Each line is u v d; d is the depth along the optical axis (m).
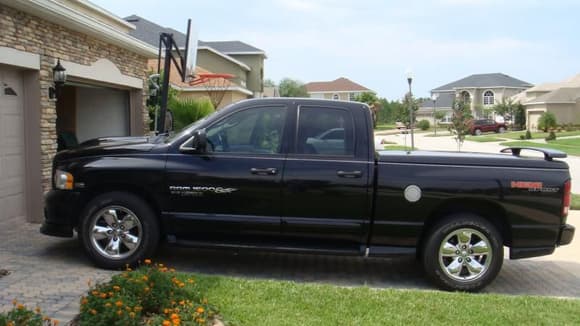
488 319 4.89
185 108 17.62
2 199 8.49
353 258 7.47
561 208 6.10
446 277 6.11
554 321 4.89
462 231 6.10
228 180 6.19
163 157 6.32
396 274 6.78
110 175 6.30
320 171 6.14
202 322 4.25
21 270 6.15
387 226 6.12
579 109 57.75
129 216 6.33
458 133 30.02
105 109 13.73
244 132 6.39
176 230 6.33
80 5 14.60
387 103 86.88
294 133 6.31
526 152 20.89
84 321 4.09
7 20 8.09
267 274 6.58
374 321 4.75
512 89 78.12
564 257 7.93
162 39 11.68
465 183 6.06
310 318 4.75
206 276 5.79
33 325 3.76
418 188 6.07
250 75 44.47
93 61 10.89
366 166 6.14
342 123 6.31
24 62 8.51
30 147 9.01
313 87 93.06
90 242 6.30
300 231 6.21
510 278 6.85
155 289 4.58
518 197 6.07
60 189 6.51
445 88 84.38
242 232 6.28
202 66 38.03
